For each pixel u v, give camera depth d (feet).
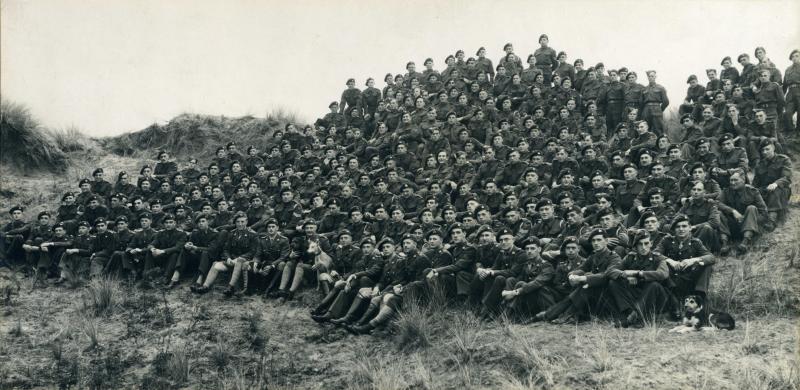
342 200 40.47
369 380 25.04
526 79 51.85
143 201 43.45
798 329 23.56
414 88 52.75
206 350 28.86
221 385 25.90
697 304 24.90
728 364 21.18
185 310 33.09
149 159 59.31
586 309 26.73
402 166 45.44
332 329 30.32
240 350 28.91
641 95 46.93
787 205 32.99
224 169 49.39
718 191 32.55
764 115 38.60
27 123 52.95
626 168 35.78
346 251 34.45
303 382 25.85
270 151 51.47
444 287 29.73
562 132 42.47
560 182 36.76
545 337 25.04
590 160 38.60
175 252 37.14
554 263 29.04
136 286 36.24
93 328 30.27
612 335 24.43
